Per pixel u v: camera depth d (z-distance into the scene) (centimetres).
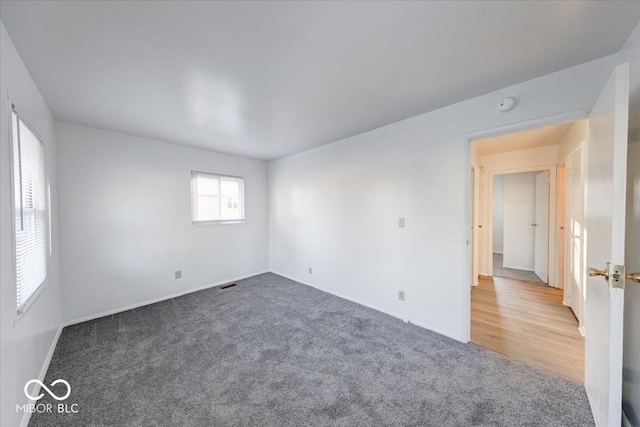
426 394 163
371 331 247
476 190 391
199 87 194
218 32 134
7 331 126
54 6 114
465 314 224
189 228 362
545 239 406
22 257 153
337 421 144
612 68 155
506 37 140
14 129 147
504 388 168
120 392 167
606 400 120
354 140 318
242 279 425
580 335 237
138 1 113
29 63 160
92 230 279
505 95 197
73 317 266
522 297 337
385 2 114
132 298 308
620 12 120
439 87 197
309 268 392
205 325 262
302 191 399
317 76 180
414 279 260
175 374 184
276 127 285
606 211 122
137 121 263
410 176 261
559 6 117
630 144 136
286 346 221
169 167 342
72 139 267
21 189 151
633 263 133
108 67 166
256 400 159
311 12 120
